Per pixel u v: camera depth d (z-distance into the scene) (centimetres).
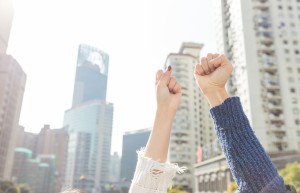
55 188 16550
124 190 15438
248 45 6378
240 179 113
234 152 116
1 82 10956
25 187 11038
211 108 128
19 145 16662
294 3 6881
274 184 108
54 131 17712
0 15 11431
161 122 141
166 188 126
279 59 6372
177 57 11800
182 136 10731
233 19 7069
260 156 114
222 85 129
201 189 6300
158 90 145
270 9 6731
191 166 10419
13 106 11619
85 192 180
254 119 5866
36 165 16275
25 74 12625
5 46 11506
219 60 132
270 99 6066
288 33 6612
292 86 6219
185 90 11350
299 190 3130
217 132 125
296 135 5847
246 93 6181
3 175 10700
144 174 127
